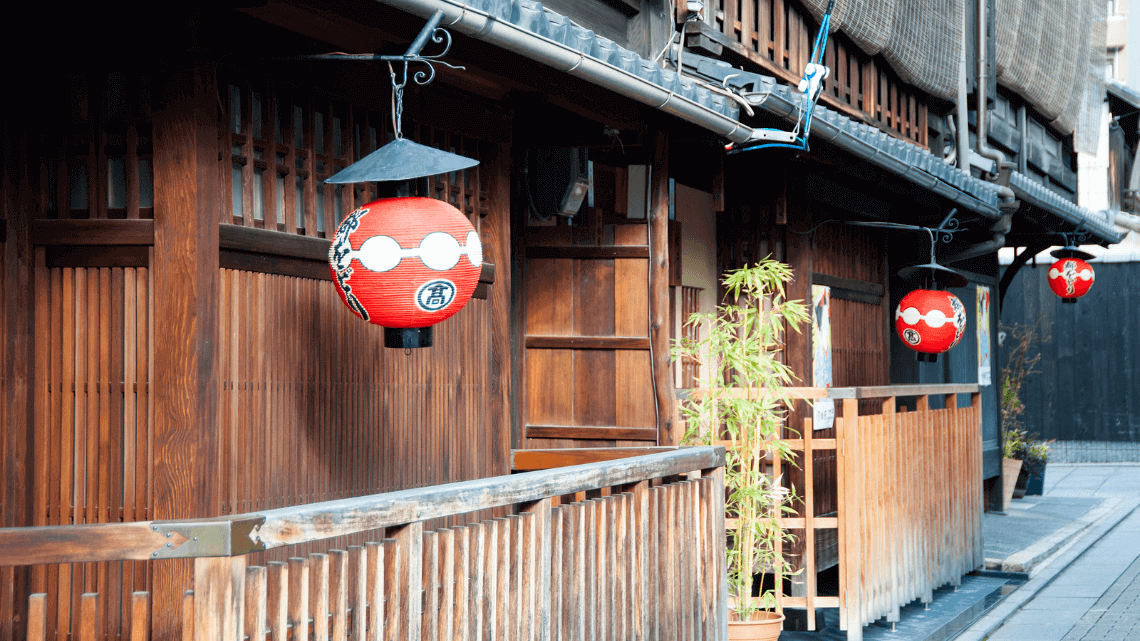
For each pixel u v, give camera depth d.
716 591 5.92
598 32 7.13
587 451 6.47
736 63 8.72
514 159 7.29
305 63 4.76
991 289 16.70
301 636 3.16
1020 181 12.43
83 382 4.29
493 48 5.10
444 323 5.74
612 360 7.26
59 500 4.30
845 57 10.61
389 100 5.26
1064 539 13.70
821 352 10.45
